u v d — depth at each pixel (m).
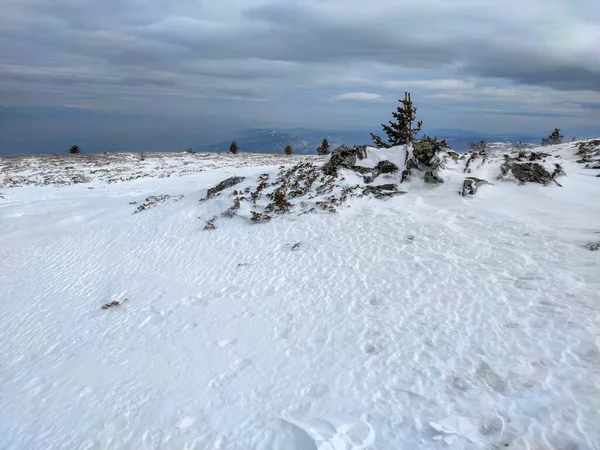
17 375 9.86
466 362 8.05
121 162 50.47
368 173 21.45
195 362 9.34
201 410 7.80
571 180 20.16
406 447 6.39
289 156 59.34
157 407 8.02
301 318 10.54
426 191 19.55
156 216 21.31
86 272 15.89
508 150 38.81
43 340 11.37
